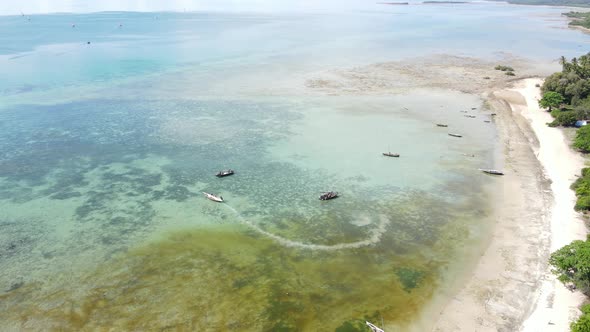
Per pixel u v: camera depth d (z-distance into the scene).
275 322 35.16
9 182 59.78
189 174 62.12
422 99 97.06
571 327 32.09
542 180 58.50
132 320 35.56
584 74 94.88
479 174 61.16
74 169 63.81
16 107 92.44
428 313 35.81
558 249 41.47
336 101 95.56
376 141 73.12
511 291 38.03
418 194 56.00
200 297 38.09
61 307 37.19
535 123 80.81
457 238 46.50
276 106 92.38
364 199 54.97
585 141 66.56
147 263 42.97
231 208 53.12
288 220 50.53
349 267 42.00
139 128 80.00
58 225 49.75
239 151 69.62
